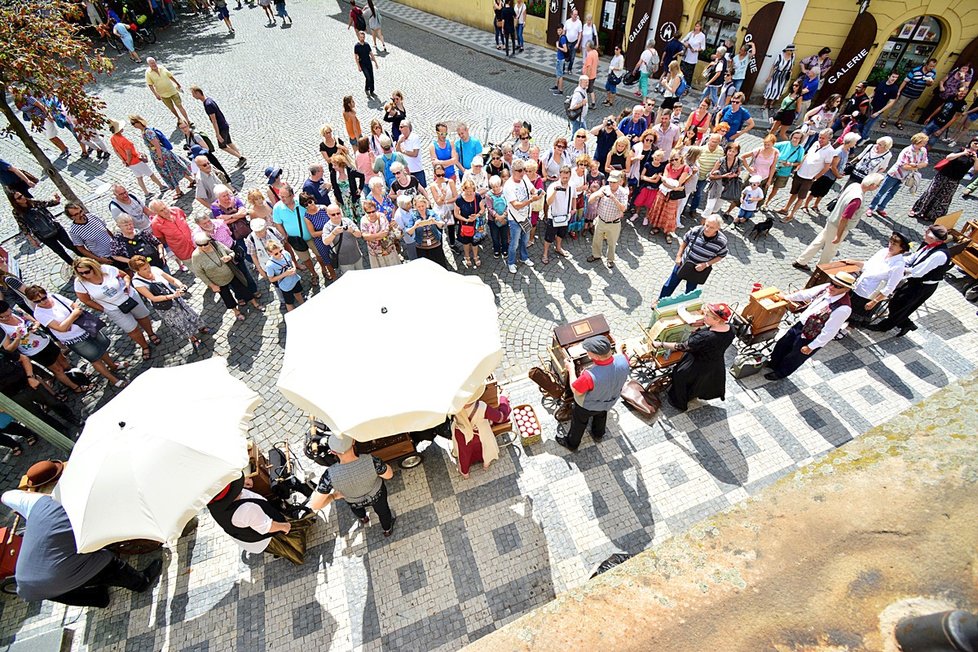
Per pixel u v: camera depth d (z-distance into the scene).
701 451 6.43
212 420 4.86
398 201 7.86
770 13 13.41
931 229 6.99
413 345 4.90
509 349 7.79
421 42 19.08
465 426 5.64
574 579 5.35
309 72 16.50
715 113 12.91
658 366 6.91
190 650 4.95
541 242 9.84
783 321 7.86
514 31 17.05
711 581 1.24
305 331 5.15
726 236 9.97
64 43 8.05
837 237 8.27
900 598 1.11
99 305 6.93
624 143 9.46
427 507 5.95
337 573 5.43
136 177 11.41
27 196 8.43
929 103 13.75
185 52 18.09
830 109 11.79
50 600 4.82
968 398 1.44
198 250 7.31
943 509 1.23
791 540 1.27
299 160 12.12
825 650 1.07
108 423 4.59
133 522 4.29
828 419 6.76
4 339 6.24
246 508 4.80
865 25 12.69
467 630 5.02
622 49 16.61
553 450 6.46
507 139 12.85
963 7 12.21
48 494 4.66
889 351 7.62
